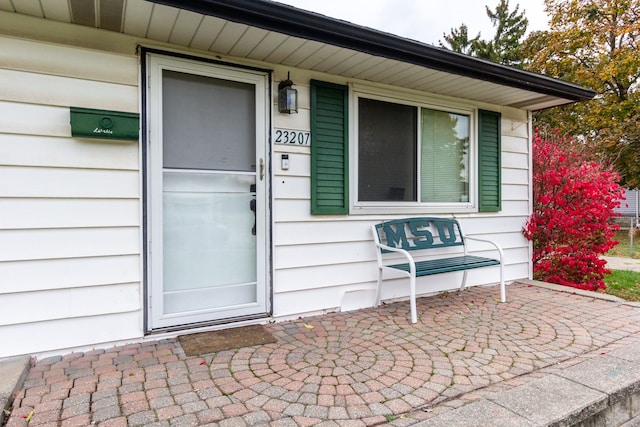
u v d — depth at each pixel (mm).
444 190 4523
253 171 3334
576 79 12719
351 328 3189
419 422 1754
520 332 3080
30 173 2512
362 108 3934
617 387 2100
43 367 2391
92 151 2688
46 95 2547
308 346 2777
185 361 2492
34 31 2506
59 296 2602
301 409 1912
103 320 2738
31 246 2516
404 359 2543
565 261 5133
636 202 16438
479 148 4688
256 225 3336
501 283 4043
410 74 3680
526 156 5211
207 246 3172
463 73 3623
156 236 2918
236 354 2617
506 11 17562
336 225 3729
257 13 2484
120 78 2764
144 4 2350
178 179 3049
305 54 3172
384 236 4027
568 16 12984
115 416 1820
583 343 2848
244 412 1875
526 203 5211
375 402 1991
